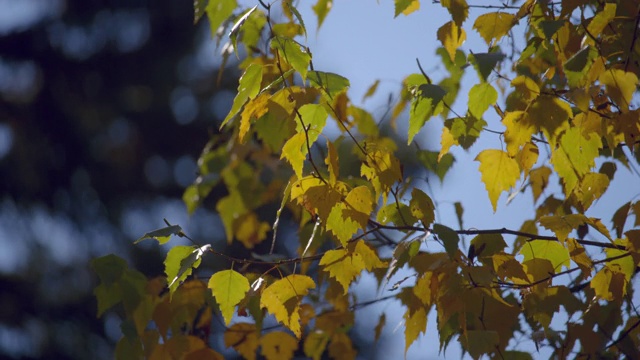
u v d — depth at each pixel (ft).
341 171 18.43
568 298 13.46
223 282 13.52
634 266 13.34
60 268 62.49
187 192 22.47
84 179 65.41
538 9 14.32
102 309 15.71
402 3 15.55
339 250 13.38
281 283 13.29
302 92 12.83
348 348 18.57
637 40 13.51
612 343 14.64
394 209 14.11
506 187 13.67
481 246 13.25
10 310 60.08
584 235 15.62
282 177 22.16
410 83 14.89
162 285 15.88
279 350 16.55
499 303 12.86
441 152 14.56
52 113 66.18
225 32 18.26
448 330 14.62
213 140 23.15
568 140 13.15
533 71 16.44
